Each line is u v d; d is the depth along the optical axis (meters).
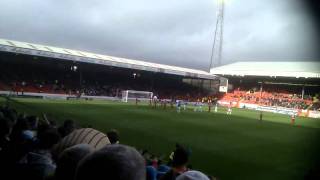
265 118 44.00
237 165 14.80
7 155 3.91
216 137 22.62
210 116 39.06
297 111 58.84
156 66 63.22
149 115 33.81
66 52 50.09
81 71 58.66
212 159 15.63
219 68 74.19
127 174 1.40
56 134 3.39
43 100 42.19
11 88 45.31
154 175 5.40
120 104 46.69
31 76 53.97
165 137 20.73
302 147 20.64
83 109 34.12
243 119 38.72
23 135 5.48
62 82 57.31
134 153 1.48
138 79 71.56
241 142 21.36
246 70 67.88
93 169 1.39
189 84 80.62
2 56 52.06
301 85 69.25
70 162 1.83
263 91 73.81
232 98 71.38
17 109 27.12
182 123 29.23
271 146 20.66
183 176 3.06
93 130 2.86
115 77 67.69
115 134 6.74
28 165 3.02
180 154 4.86
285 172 13.87
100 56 56.66
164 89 73.25
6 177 2.98
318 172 12.98
